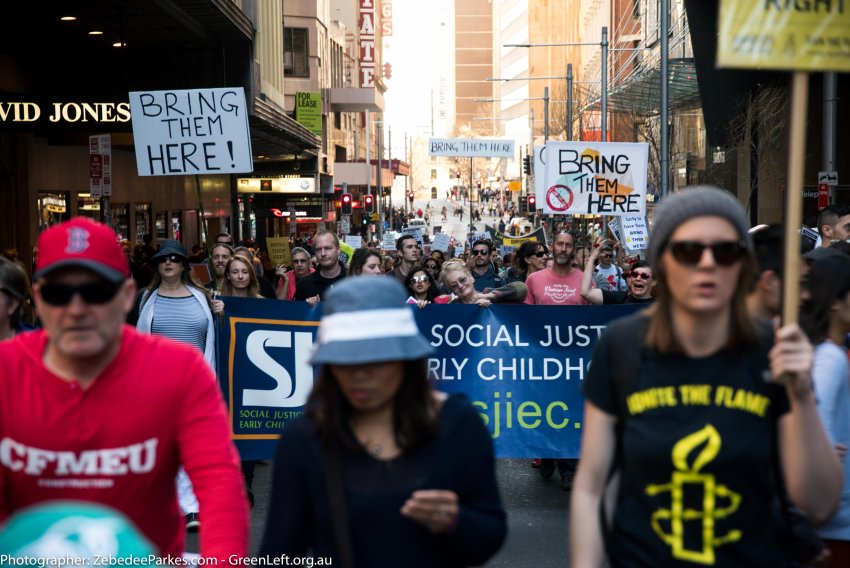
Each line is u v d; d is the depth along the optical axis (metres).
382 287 3.27
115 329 3.34
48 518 1.73
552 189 14.61
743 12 3.10
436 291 11.16
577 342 8.80
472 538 3.25
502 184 133.75
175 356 3.50
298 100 50.47
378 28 107.06
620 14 63.03
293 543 3.35
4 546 1.70
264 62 35.22
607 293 9.95
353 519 3.24
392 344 3.19
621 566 3.28
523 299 9.66
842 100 32.91
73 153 25.02
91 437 3.36
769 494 3.23
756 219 35.38
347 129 81.00
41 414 3.36
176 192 33.22
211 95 11.14
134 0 17.31
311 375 8.51
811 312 4.34
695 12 23.53
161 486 3.48
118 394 3.38
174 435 3.48
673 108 42.72
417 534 3.25
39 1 17.62
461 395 3.46
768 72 26.98
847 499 4.12
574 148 14.59
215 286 9.88
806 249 6.63
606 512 3.38
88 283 3.25
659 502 3.22
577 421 8.81
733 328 3.26
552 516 8.44
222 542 3.34
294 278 14.27
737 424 3.19
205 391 3.51
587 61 78.62
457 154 52.38
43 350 3.43
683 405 3.22
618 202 14.60
